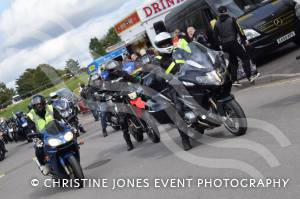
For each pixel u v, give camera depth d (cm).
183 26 1855
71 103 1800
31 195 1020
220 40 1365
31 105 909
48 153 884
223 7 1348
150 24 2173
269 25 1536
